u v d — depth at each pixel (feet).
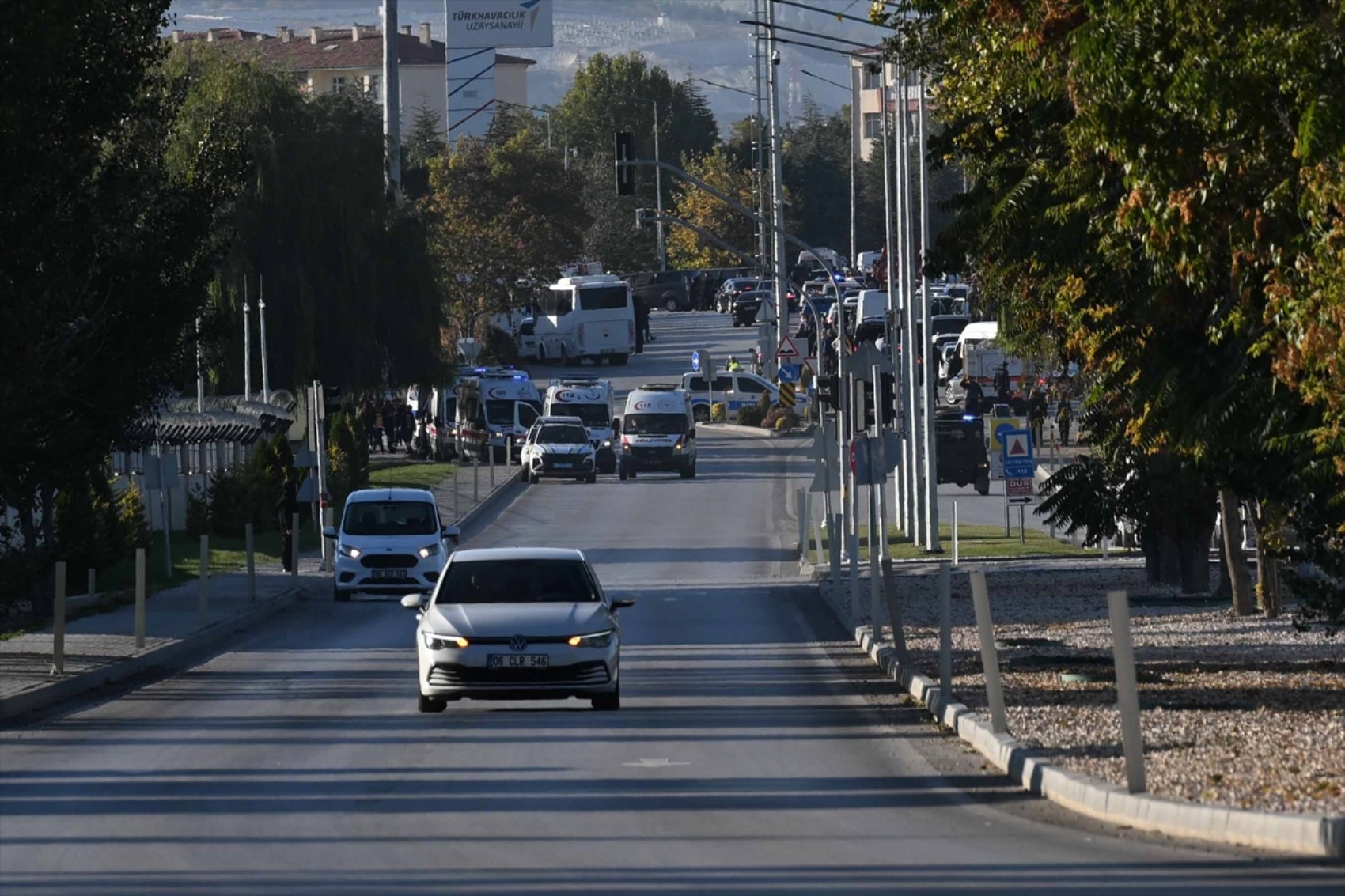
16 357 214.48
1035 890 90.99
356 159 604.90
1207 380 163.02
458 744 152.05
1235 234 134.41
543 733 159.12
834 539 309.42
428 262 626.23
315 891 92.38
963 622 257.96
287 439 531.09
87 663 212.84
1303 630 179.01
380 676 211.41
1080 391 291.79
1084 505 286.05
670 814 116.98
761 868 98.27
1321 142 120.37
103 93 230.48
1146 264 160.35
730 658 227.61
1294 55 123.75
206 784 130.72
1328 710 147.64
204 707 183.52
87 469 248.73
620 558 411.95
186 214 242.99
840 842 106.11
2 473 236.22
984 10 163.02
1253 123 131.03
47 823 114.32
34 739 159.74
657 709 177.88
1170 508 284.00
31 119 212.64
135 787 129.80
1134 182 136.56
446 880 95.14
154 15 236.84
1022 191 170.40
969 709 160.86
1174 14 128.88
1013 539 421.59
